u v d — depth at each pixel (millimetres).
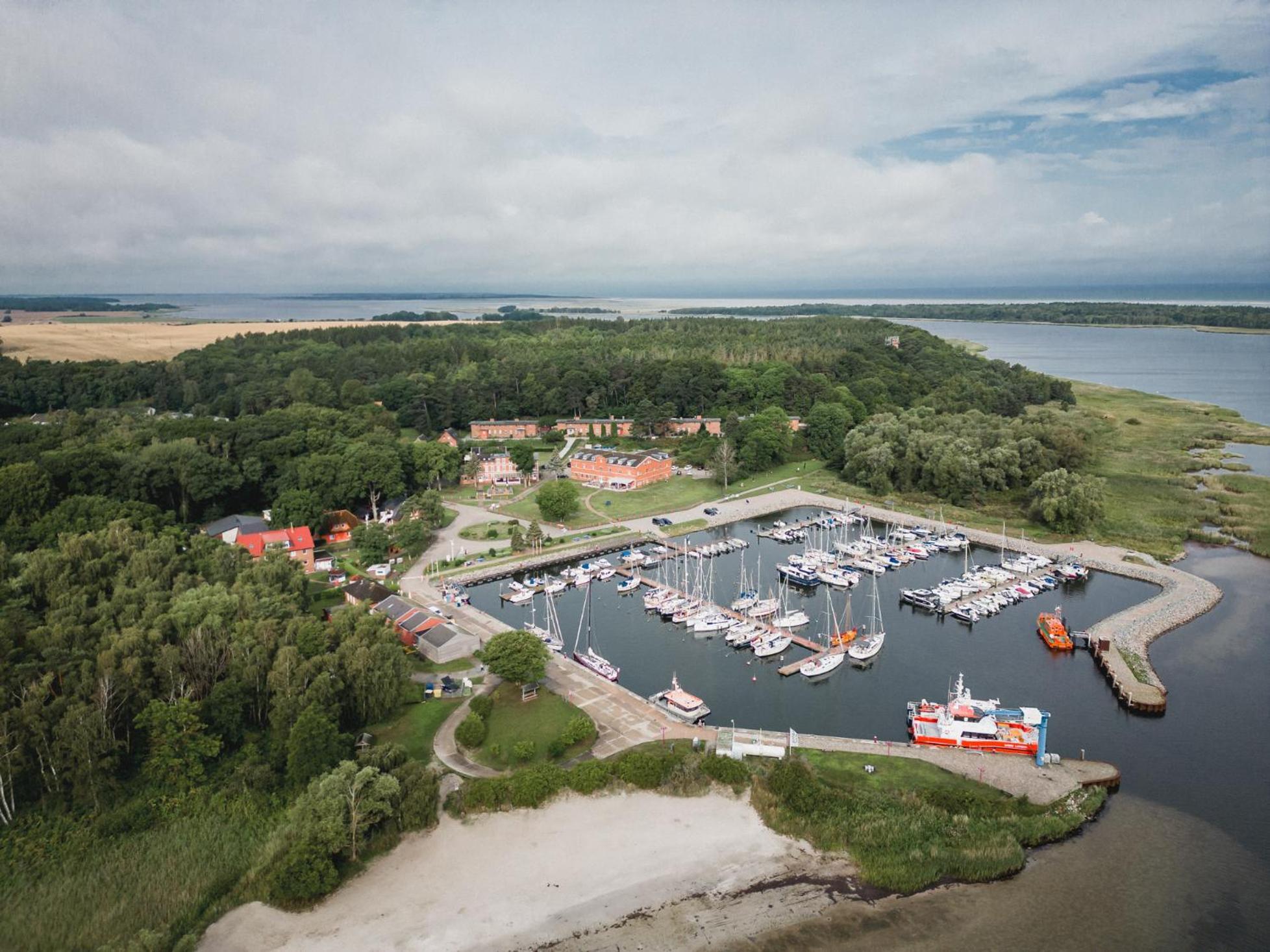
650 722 105375
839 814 83812
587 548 186375
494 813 86125
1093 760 98062
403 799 84062
